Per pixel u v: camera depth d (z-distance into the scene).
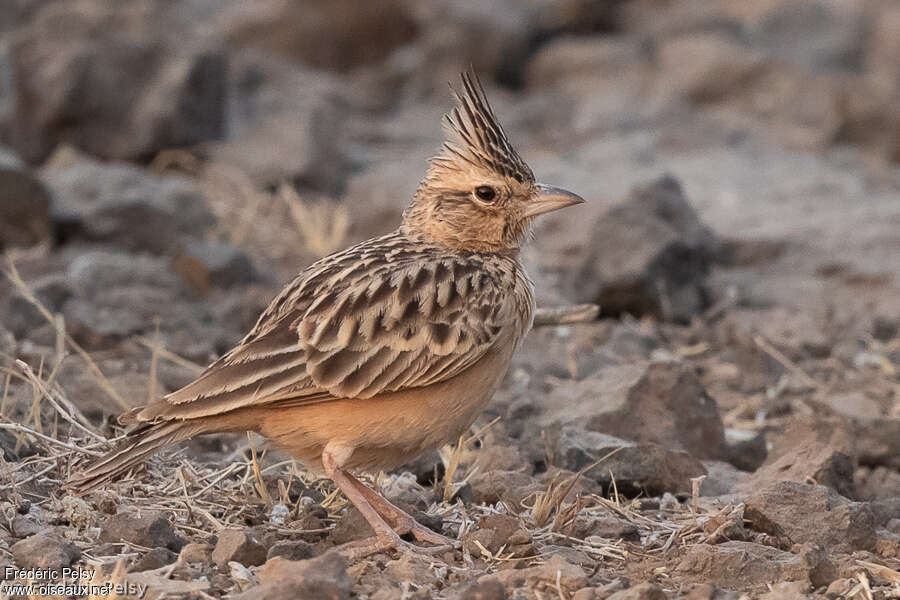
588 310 11.48
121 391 11.15
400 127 24.05
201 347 13.16
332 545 8.61
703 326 15.21
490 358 8.55
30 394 10.59
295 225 18.23
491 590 7.36
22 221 15.90
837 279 16.89
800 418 11.30
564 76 27.77
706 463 10.91
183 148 19.83
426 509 9.34
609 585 7.80
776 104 25.89
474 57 27.36
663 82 26.86
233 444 10.63
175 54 19.95
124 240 16.53
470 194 9.06
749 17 30.64
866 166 23.06
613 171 20.56
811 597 7.88
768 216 18.97
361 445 8.37
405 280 8.43
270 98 22.95
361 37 27.78
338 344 8.12
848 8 31.00
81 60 19.39
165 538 8.34
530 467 10.26
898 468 11.69
